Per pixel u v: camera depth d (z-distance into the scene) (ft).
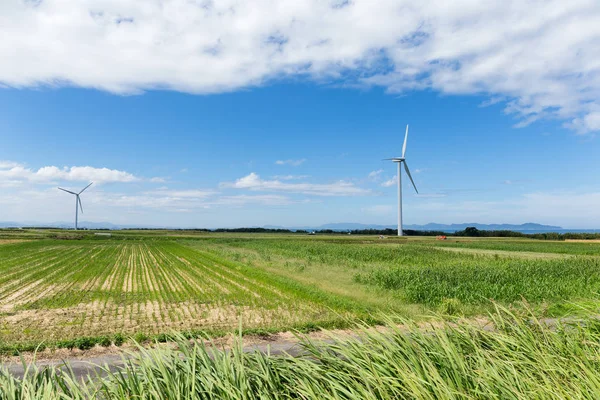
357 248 165.58
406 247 175.32
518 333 14.84
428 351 13.67
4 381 13.19
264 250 161.07
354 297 57.93
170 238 334.03
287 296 62.34
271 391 12.38
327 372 12.65
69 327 43.21
